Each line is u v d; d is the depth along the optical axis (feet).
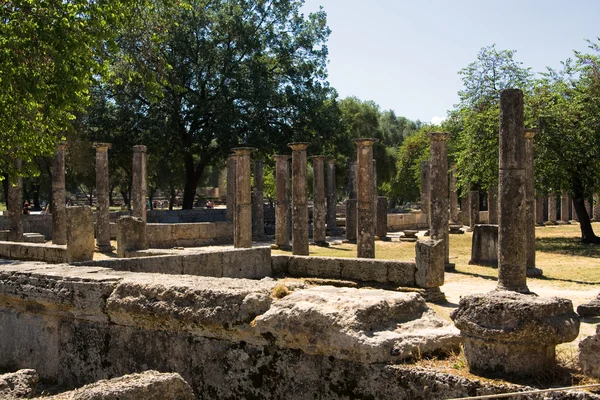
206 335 22.34
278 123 144.05
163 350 23.47
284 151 138.92
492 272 64.75
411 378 17.42
